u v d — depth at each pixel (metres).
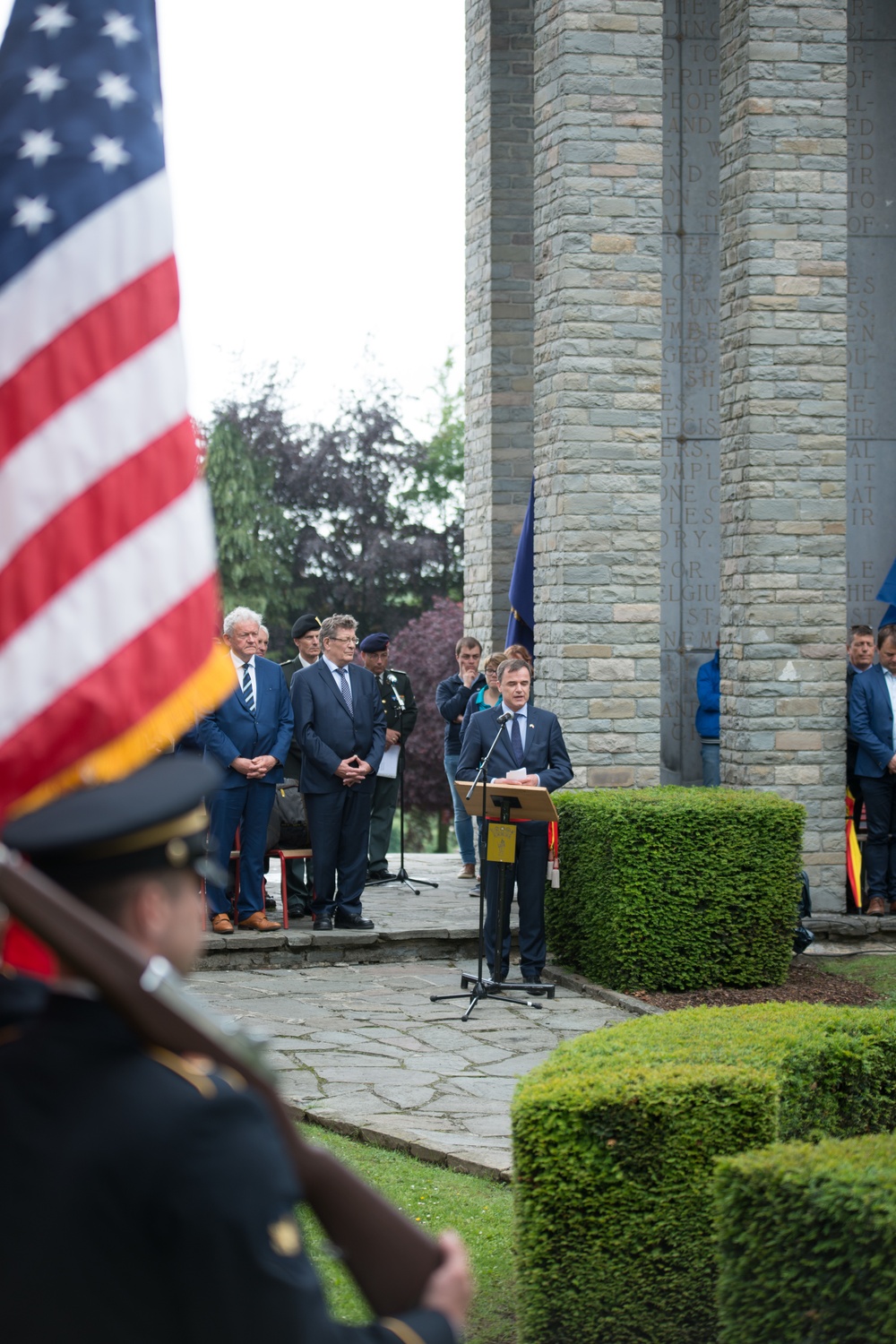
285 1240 1.87
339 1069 7.98
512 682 10.28
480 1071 7.99
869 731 11.93
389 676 14.23
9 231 2.91
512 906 12.23
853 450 14.27
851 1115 5.46
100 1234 1.83
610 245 11.79
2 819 2.64
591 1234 4.50
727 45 12.56
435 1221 5.65
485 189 14.95
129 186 2.96
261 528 36.91
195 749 10.78
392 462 38.19
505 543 14.84
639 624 11.89
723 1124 4.56
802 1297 3.56
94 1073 1.91
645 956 10.06
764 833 10.26
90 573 2.76
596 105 11.75
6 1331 1.83
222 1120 1.89
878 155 14.20
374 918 11.95
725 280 12.62
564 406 11.80
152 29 3.15
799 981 10.55
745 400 12.19
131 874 2.01
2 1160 1.88
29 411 2.82
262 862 11.34
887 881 12.16
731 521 12.48
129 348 2.90
